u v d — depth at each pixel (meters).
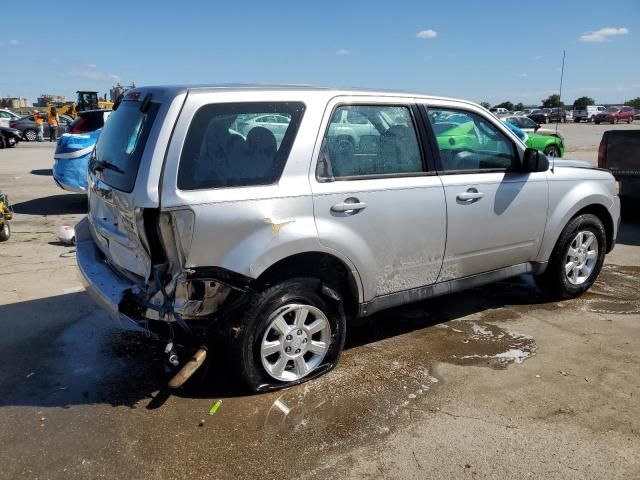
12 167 16.58
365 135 3.79
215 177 3.17
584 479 2.78
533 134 17.42
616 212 5.46
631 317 4.89
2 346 4.22
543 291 5.31
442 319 4.84
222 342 3.39
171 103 3.14
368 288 3.82
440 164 4.14
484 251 4.45
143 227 3.06
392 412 3.35
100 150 3.87
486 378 3.77
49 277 5.87
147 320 3.26
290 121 3.46
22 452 2.96
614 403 3.46
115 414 3.32
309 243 3.41
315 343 3.67
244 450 2.98
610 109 55.91
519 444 3.05
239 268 3.19
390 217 3.80
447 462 2.90
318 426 3.20
